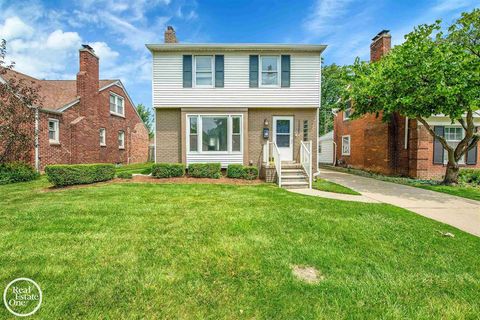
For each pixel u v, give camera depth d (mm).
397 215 5090
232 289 2531
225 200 6137
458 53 7422
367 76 9578
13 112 8914
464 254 3379
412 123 11328
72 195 6578
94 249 3369
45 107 11609
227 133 10367
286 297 2420
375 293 2508
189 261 3078
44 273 2758
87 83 13930
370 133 13773
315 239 3809
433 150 11391
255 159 10570
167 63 10234
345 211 5305
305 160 9336
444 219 4965
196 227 4242
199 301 2346
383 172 12617
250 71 10336
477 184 9586
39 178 10133
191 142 10383
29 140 9617
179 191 7156
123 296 2395
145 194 6723
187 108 10273
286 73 10367
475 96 7168
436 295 2506
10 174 8922
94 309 2221
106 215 4863
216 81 10320
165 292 2463
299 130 10555
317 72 10383
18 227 4176
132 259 3107
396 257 3275
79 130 13258
